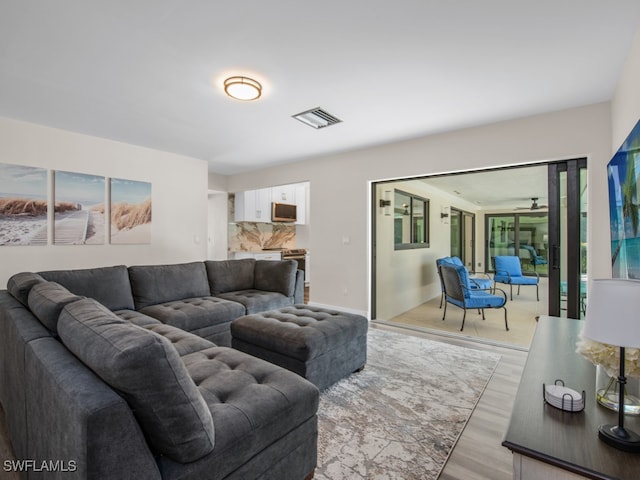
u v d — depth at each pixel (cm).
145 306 309
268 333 234
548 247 313
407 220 507
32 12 170
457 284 420
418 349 321
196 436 100
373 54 210
